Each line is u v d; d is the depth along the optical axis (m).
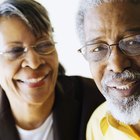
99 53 1.26
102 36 1.23
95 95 1.74
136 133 1.30
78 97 1.75
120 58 1.21
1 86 1.69
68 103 1.71
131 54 1.21
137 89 1.23
